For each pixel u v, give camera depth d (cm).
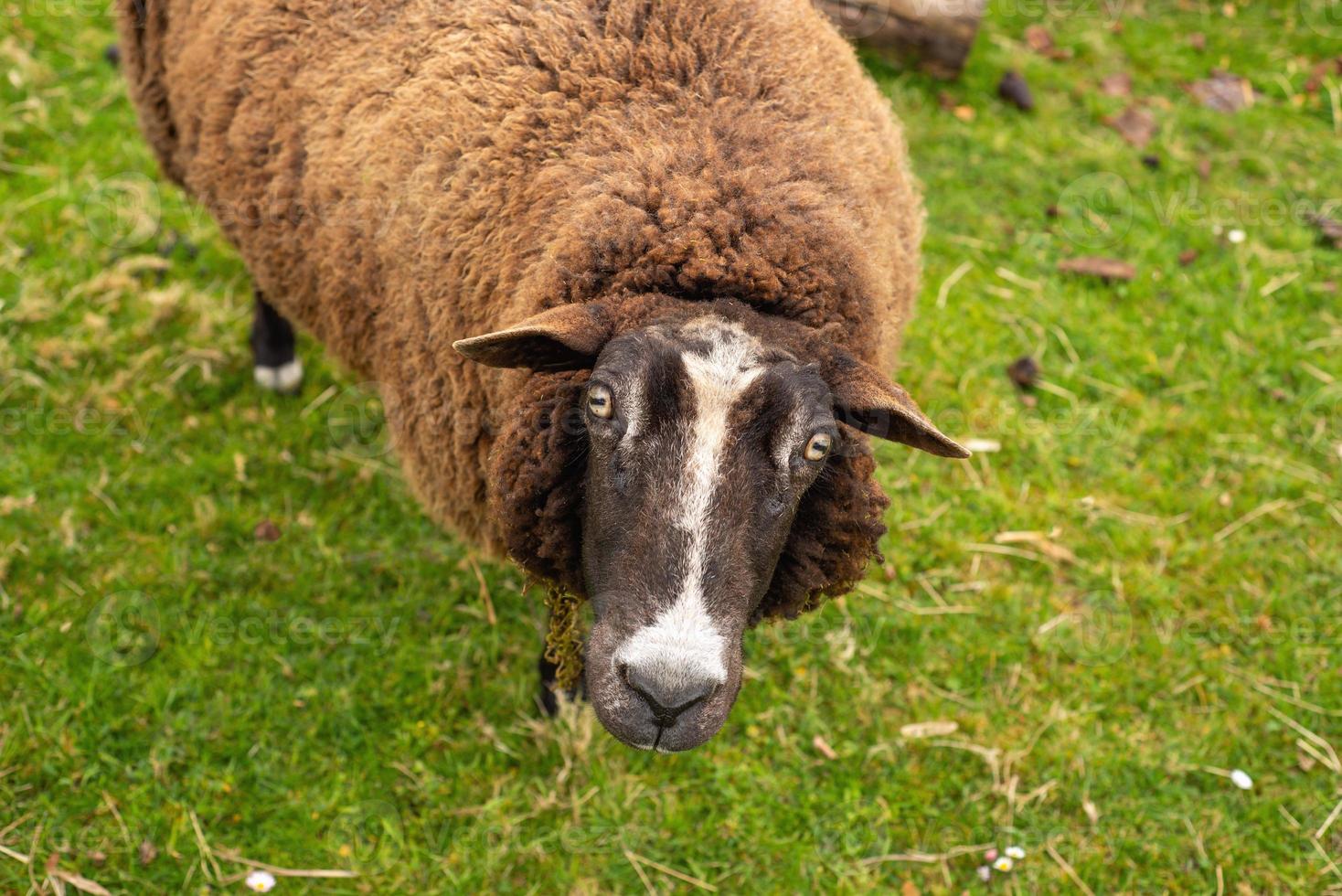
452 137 305
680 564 239
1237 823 387
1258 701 420
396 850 358
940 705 411
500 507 286
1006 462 496
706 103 291
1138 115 661
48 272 505
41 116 568
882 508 288
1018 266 578
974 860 373
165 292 504
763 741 396
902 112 640
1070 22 718
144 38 415
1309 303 571
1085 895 366
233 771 369
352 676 401
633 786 379
